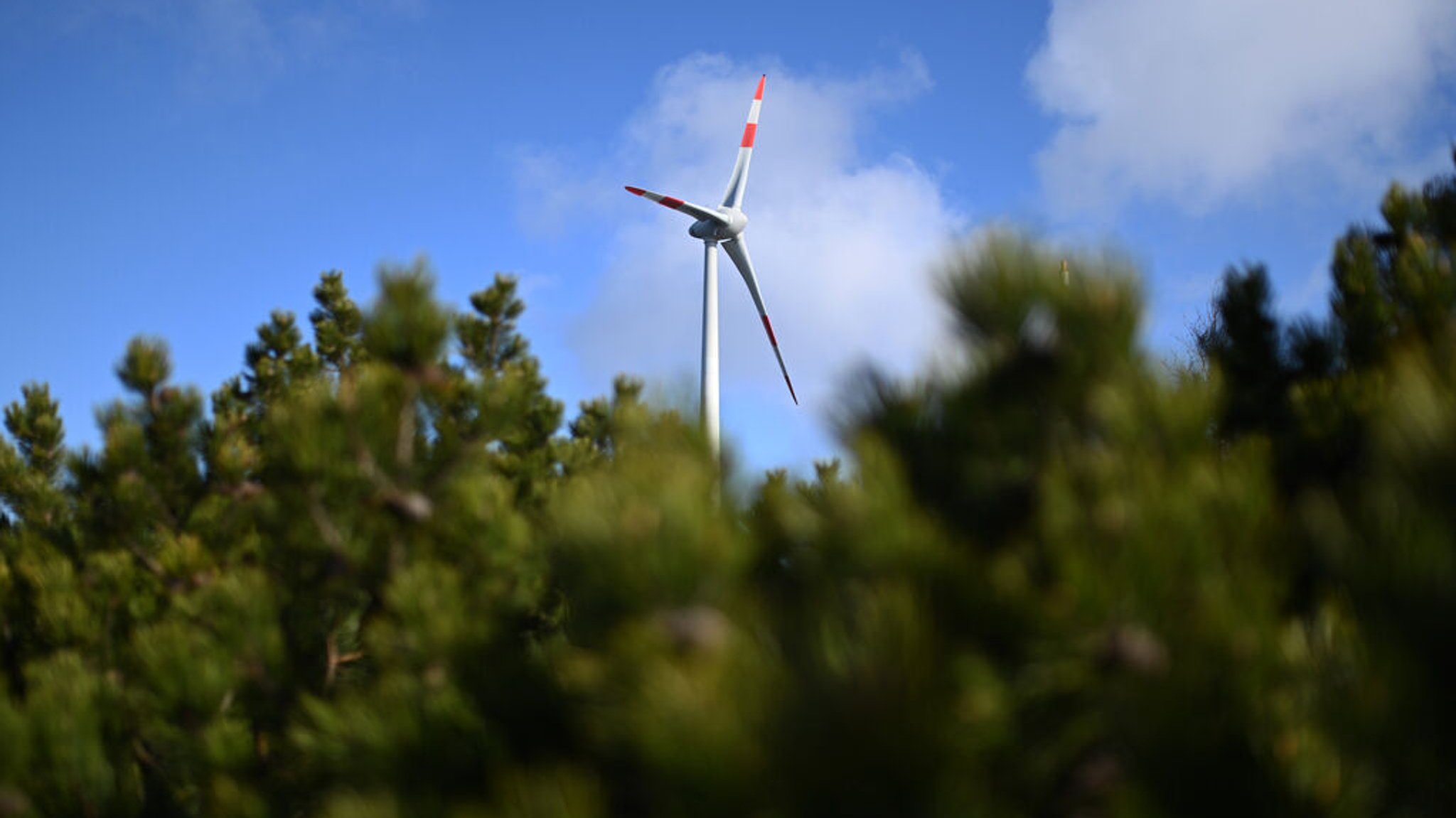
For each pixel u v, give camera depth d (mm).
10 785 3615
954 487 3209
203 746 3889
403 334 4227
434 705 3453
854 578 2689
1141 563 2361
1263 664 2318
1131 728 2363
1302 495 3422
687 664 2467
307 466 3959
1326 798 2143
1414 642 2066
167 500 5242
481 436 4383
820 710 2254
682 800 2238
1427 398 2223
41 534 6059
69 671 4246
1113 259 3111
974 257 3188
